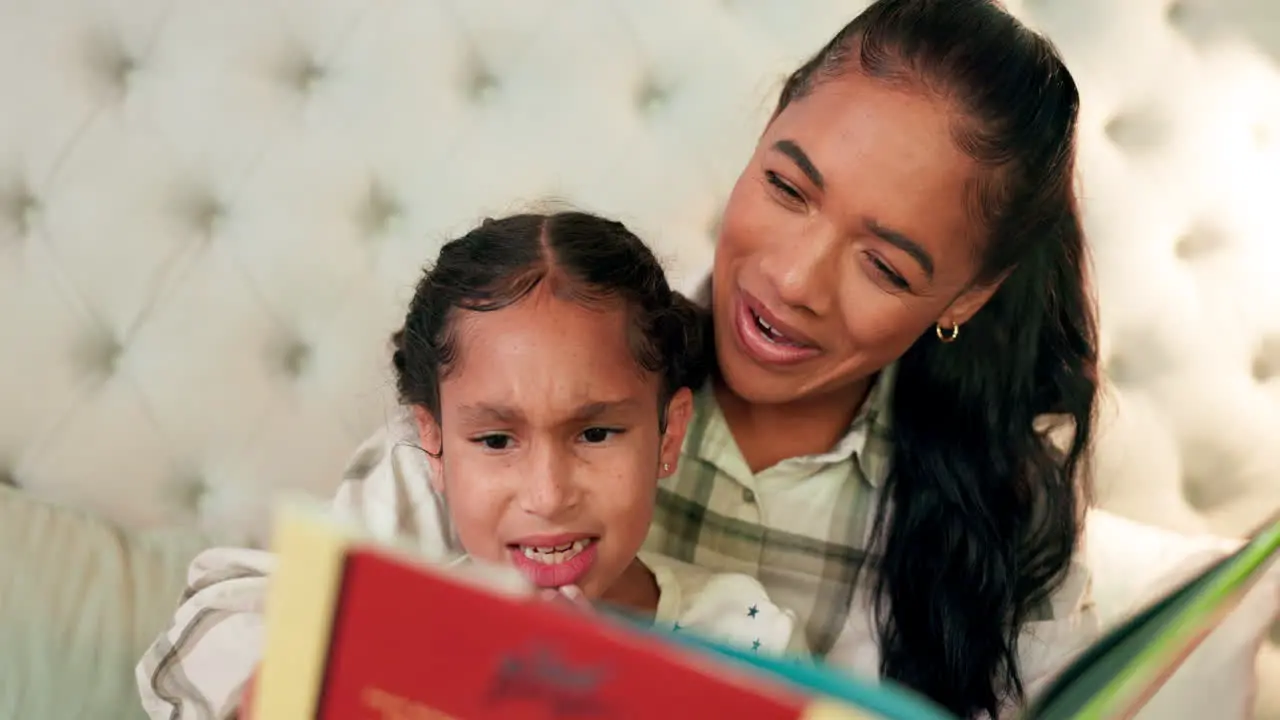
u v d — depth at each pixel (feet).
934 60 2.17
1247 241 3.76
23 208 3.55
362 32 3.58
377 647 1.13
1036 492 2.85
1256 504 3.74
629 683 1.05
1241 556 1.55
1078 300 2.79
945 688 2.74
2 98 3.45
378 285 3.62
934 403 2.76
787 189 2.26
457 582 1.08
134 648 3.05
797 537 2.86
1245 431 3.72
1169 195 3.76
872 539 2.85
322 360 3.62
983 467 2.76
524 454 2.13
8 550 3.14
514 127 3.64
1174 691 2.49
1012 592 2.80
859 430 2.78
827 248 2.23
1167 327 3.73
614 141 3.65
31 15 3.45
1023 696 2.73
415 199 3.63
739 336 2.43
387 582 1.11
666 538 2.85
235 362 3.56
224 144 3.53
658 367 2.29
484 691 1.10
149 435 3.56
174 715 2.39
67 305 3.51
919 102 2.16
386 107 3.59
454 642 1.10
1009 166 2.24
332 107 3.59
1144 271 3.70
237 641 2.36
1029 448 2.82
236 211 3.57
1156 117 3.79
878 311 2.30
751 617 2.55
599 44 3.63
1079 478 3.12
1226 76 3.79
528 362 2.08
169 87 3.52
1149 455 3.72
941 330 2.58
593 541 2.20
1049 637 2.88
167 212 3.53
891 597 2.80
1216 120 3.77
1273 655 3.59
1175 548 3.18
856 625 2.88
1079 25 3.76
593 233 2.27
